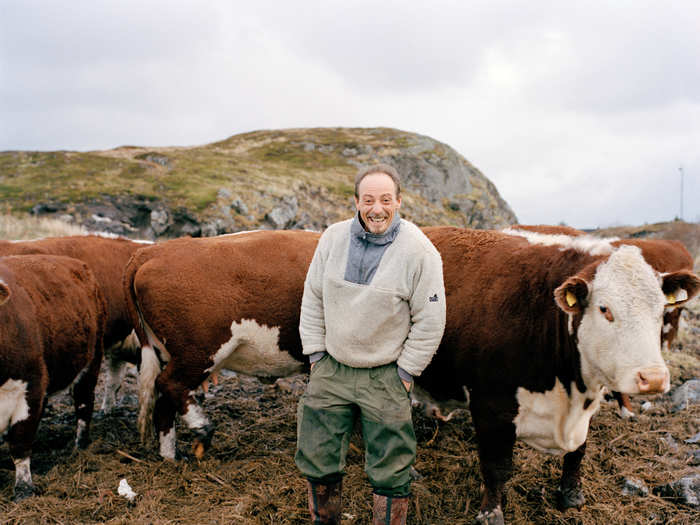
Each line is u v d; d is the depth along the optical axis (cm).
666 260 537
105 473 395
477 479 390
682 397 534
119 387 554
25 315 372
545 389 316
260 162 4672
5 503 355
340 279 271
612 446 440
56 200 2775
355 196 272
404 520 277
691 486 370
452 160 5700
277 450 439
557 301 274
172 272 398
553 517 350
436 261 268
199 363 404
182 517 339
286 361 436
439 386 365
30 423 368
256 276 412
